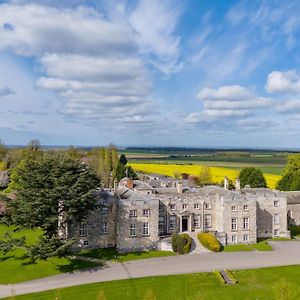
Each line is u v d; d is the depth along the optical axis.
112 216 99.12
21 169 84.88
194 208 109.38
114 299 67.31
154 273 80.19
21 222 78.38
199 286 73.44
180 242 94.75
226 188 122.75
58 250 75.31
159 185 155.75
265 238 113.94
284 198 116.38
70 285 73.12
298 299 67.38
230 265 86.19
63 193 78.75
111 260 88.62
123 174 184.88
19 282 74.56
